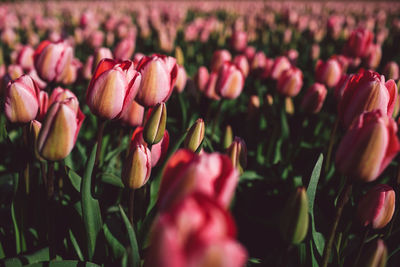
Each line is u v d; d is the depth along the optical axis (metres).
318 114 1.03
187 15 3.03
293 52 1.30
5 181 0.74
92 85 0.50
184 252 0.26
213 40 1.93
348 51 1.07
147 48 1.91
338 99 0.70
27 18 1.91
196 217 0.27
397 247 0.58
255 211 0.76
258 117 0.91
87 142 0.84
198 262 0.26
